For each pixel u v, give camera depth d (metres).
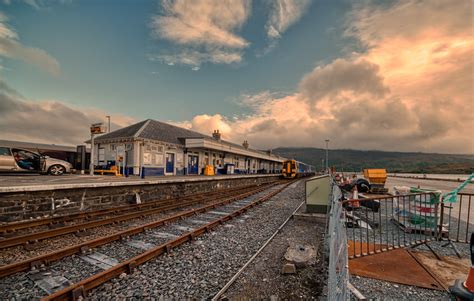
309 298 3.50
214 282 3.97
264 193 17.78
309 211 8.93
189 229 7.12
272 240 6.20
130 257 4.99
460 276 3.83
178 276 4.16
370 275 3.86
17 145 27.80
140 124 25.86
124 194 10.98
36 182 10.09
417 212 6.21
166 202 12.19
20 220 7.45
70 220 8.11
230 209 10.62
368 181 17.61
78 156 26.61
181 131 31.55
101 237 6.04
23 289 3.69
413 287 3.51
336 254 2.95
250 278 4.11
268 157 53.75
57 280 3.97
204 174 28.41
